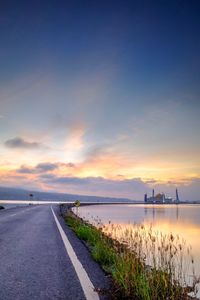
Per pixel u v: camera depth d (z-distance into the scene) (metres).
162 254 6.16
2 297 5.16
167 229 34.53
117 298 5.18
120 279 5.69
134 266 6.02
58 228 17.97
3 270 7.09
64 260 8.43
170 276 5.61
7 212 34.50
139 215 66.94
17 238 12.79
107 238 11.77
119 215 59.72
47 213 35.28
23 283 6.02
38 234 14.49
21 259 8.41
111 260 8.12
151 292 5.17
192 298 5.56
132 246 7.62
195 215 84.88
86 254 9.48
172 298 4.92
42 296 5.23
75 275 6.73
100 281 6.27
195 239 25.58
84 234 13.95
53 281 6.21
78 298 5.16
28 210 41.78
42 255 9.09
